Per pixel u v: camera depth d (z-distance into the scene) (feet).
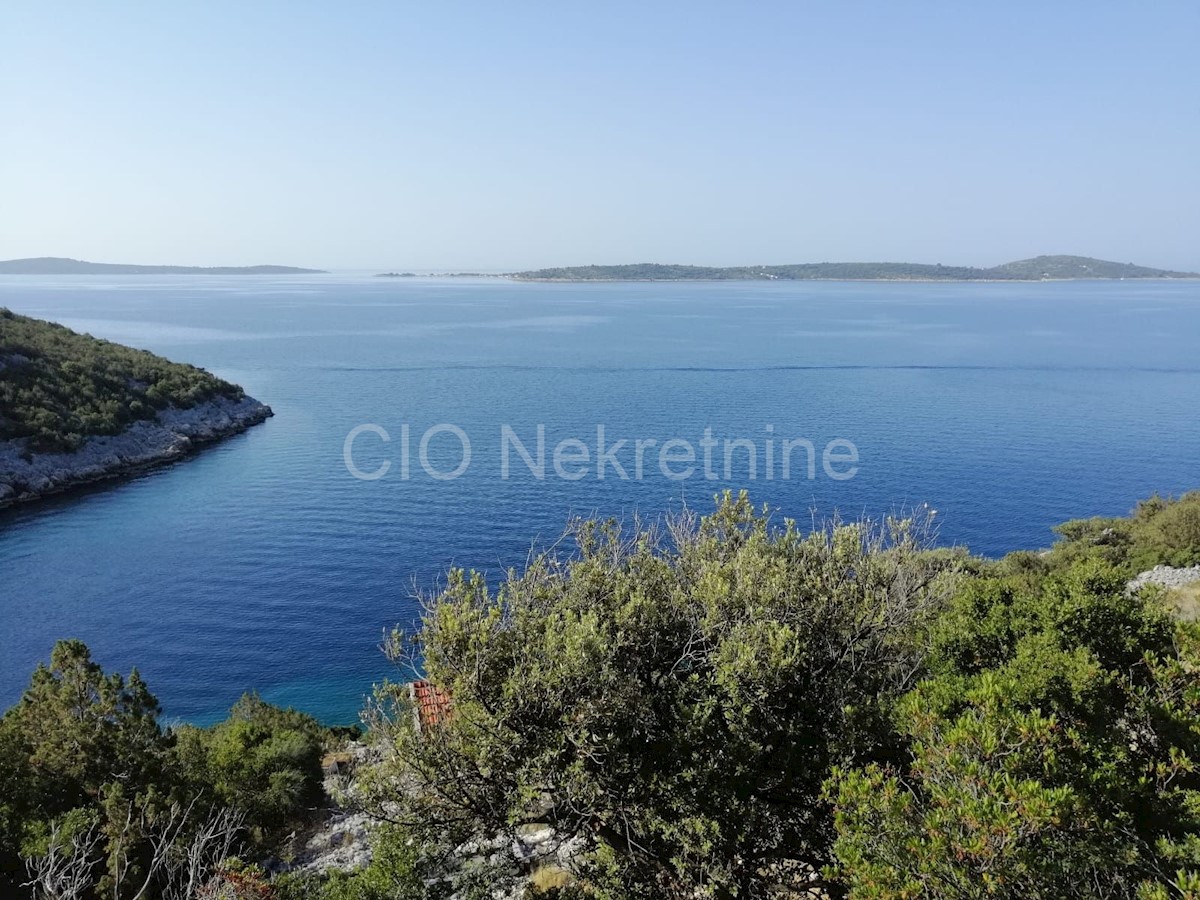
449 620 38.86
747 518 52.70
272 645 153.79
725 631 40.50
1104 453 286.25
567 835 39.27
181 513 238.68
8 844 54.24
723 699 38.60
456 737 38.06
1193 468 267.80
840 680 40.22
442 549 199.82
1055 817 26.50
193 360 587.27
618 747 36.81
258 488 262.06
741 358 568.41
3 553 207.31
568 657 36.52
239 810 69.97
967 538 205.87
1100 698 35.22
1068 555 159.84
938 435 315.17
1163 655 40.47
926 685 36.73
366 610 167.43
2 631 161.27
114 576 188.96
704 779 35.96
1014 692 34.27
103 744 64.44
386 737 40.40
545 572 46.91
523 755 36.78
